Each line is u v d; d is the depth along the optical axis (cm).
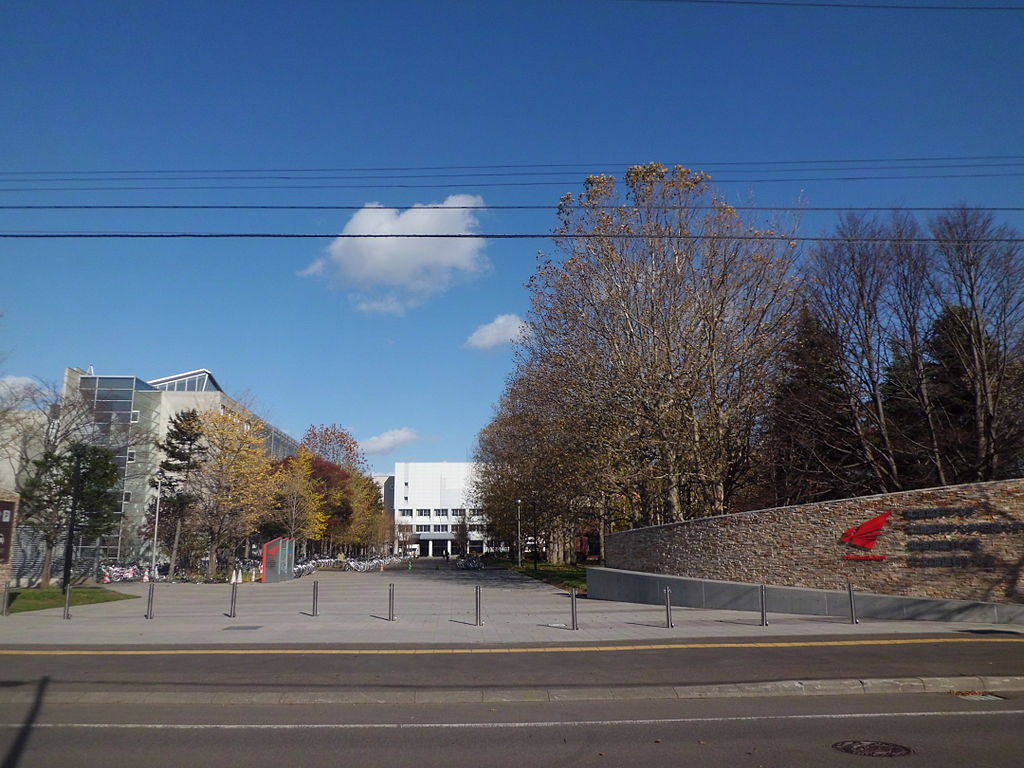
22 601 2755
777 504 3650
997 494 1900
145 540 5556
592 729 934
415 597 2995
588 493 3622
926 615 1903
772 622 1930
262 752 835
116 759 810
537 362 3925
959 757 797
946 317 3416
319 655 1462
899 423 3581
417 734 914
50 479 3697
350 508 7362
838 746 844
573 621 1836
